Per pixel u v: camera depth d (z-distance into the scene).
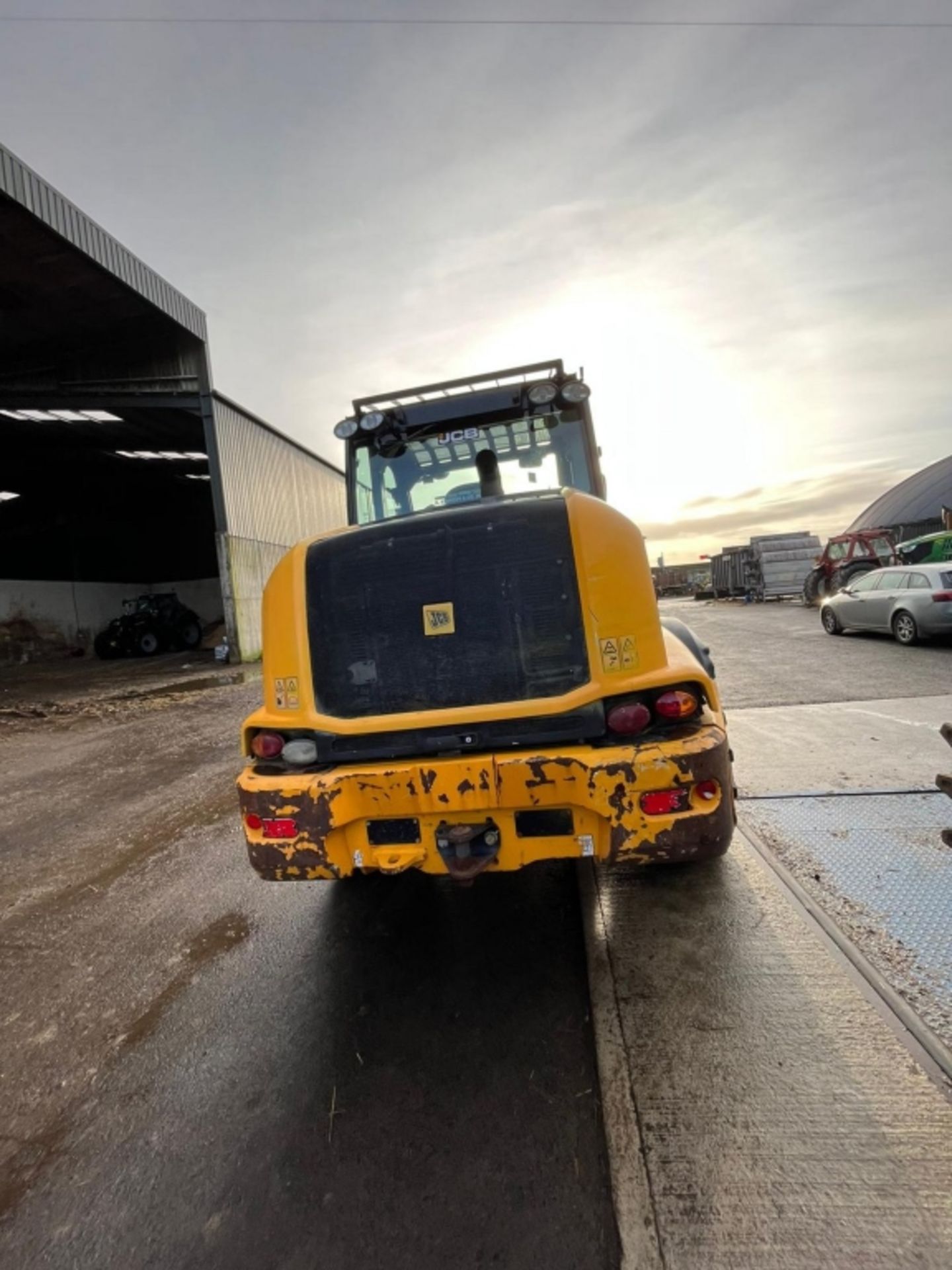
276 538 19.33
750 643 11.53
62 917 3.31
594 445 3.91
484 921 2.92
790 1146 1.64
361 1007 2.39
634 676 2.18
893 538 16.53
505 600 2.26
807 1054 1.92
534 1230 1.51
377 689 2.31
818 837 3.32
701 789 2.02
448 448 4.04
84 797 5.59
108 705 10.77
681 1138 1.69
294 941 2.89
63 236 11.98
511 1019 2.25
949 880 2.81
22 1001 2.60
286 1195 1.65
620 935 2.61
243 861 3.85
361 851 2.23
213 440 16.30
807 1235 1.43
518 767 2.05
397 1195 1.62
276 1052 2.19
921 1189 1.50
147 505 29.52
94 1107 2.00
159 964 2.80
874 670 8.05
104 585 24.95
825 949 2.40
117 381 16.55
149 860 4.00
